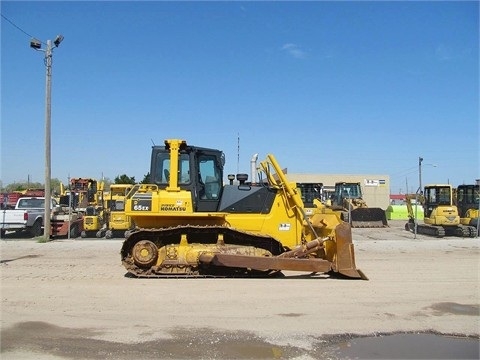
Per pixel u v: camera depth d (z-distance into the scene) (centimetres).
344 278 1066
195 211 1116
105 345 611
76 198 2677
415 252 1605
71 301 834
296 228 1124
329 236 1062
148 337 642
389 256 1491
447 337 657
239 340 632
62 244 1850
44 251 1623
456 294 907
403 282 1022
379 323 714
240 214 1122
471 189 2603
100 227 2327
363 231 2722
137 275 1053
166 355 578
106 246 1778
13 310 773
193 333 659
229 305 807
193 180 1116
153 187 1120
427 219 2484
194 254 1059
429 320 732
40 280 1034
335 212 1173
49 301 834
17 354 579
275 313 762
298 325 700
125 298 855
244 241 1105
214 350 595
